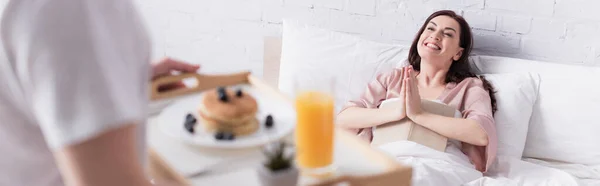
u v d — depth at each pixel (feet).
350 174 2.88
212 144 3.17
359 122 7.04
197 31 9.20
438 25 7.16
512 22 7.39
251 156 3.17
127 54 2.31
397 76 7.38
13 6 2.15
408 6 7.84
